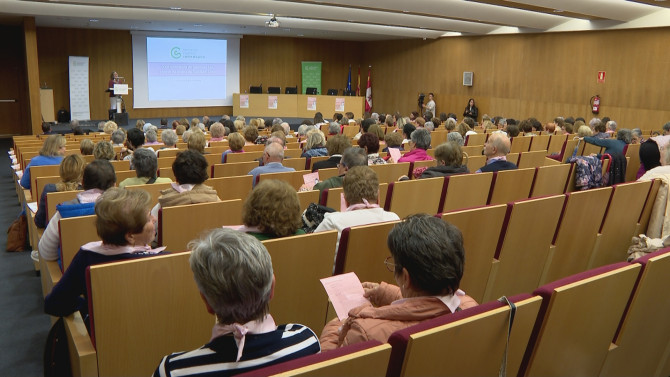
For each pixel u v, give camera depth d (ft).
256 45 68.59
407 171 15.93
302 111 63.77
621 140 23.02
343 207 9.53
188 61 63.52
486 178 13.50
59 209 9.57
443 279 5.04
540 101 49.01
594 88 44.21
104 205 6.87
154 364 6.93
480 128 35.35
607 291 5.87
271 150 14.85
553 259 11.03
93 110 59.36
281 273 7.52
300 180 14.70
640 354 7.00
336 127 25.73
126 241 7.00
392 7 39.06
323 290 8.09
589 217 11.30
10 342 10.60
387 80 70.08
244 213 7.54
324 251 7.84
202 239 4.45
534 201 10.00
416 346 4.31
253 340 4.23
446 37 59.21
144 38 60.39
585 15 39.24
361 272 8.35
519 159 19.52
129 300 6.52
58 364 7.57
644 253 9.57
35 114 45.55
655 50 39.50
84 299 7.82
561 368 5.84
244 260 4.18
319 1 37.40
